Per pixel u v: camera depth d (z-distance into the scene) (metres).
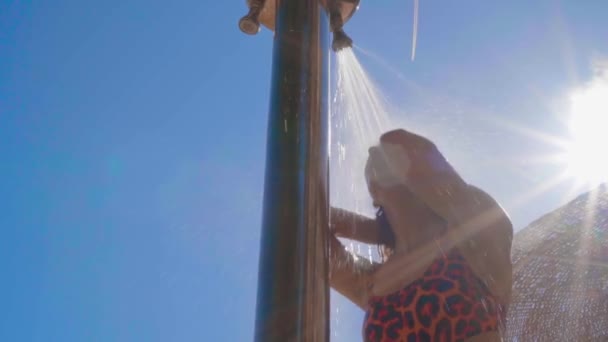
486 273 2.49
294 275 1.72
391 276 2.60
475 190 2.74
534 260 3.15
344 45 2.26
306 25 2.11
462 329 2.33
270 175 1.87
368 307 2.65
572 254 3.09
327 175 1.94
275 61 2.08
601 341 2.87
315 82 2.04
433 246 2.57
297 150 1.89
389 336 2.45
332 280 2.82
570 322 2.95
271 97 2.02
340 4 2.32
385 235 2.91
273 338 1.67
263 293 1.72
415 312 2.42
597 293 2.96
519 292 3.08
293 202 1.82
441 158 2.84
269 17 2.39
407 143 2.86
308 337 1.68
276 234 1.78
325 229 1.85
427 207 2.69
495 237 2.57
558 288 3.04
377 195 2.86
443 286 2.42
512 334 2.99
